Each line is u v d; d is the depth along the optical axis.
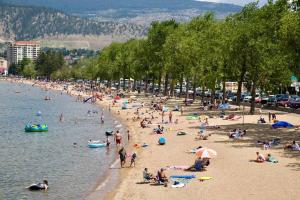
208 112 113.94
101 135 90.31
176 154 62.88
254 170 50.03
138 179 49.53
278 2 99.44
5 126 105.25
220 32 127.12
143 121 98.25
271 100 126.50
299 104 114.19
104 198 43.19
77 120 119.62
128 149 70.88
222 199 39.53
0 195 44.91
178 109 122.00
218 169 51.16
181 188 43.84
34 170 56.66
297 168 50.56
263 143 66.12
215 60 120.69
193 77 139.88
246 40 102.25
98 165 59.66
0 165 59.44
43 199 43.66
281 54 97.00
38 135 90.12
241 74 108.69
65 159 64.19
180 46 139.75
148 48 178.75
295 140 69.25
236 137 73.00
